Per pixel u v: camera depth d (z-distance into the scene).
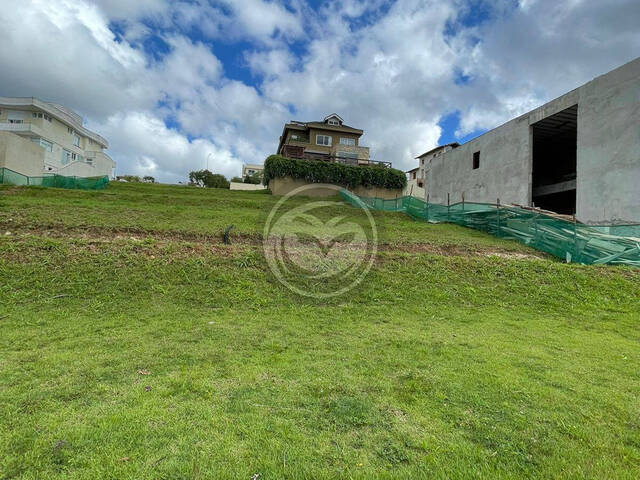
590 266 8.19
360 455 1.98
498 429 2.27
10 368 3.08
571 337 4.68
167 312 5.08
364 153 30.20
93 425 2.18
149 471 1.77
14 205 10.35
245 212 13.50
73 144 36.22
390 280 6.94
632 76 11.97
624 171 12.10
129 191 20.03
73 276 5.86
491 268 7.77
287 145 30.11
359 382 2.97
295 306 5.66
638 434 2.26
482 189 19.25
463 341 4.29
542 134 17.97
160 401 2.53
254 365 3.31
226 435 2.12
